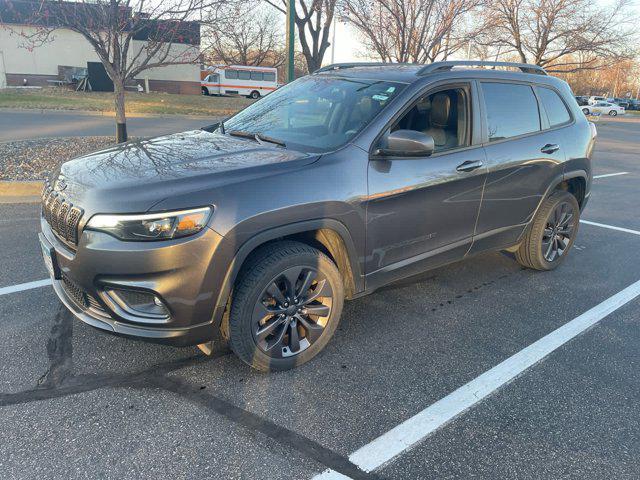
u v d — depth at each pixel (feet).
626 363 11.00
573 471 7.82
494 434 8.57
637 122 125.49
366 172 10.25
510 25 66.44
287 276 9.52
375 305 13.39
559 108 15.42
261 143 11.10
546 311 13.44
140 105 70.59
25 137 38.47
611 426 8.89
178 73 121.80
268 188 9.00
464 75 12.55
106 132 43.09
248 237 8.74
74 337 10.99
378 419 8.82
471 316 12.96
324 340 10.52
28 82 111.04
